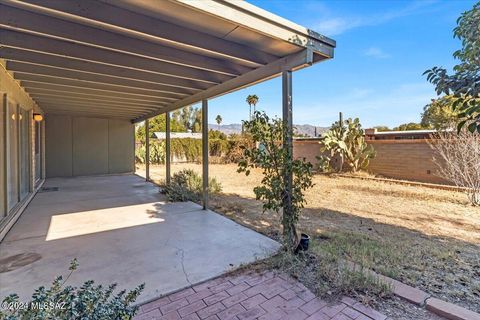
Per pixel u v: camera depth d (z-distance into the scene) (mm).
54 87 5387
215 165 15398
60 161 10156
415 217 4789
